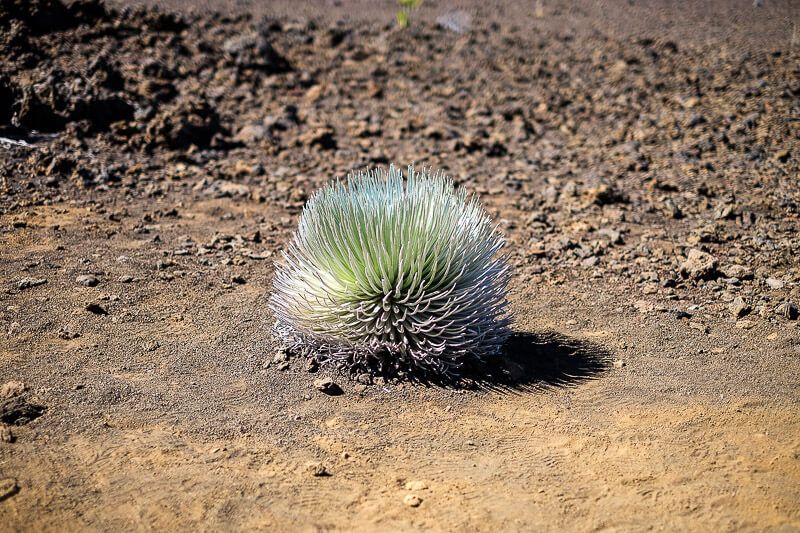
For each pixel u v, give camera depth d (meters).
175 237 6.53
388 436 3.92
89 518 3.23
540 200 7.70
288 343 4.71
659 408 4.21
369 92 11.05
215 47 11.73
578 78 11.90
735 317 5.30
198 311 5.21
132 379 4.30
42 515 3.23
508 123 10.18
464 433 3.97
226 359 4.58
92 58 9.66
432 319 4.26
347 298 4.40
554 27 14.87
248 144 9.05
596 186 7.88
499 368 4.58
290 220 7.06
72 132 8.28
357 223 4.32
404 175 8.26
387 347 4.40
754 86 10.82
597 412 4.18
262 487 3.47
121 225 6.68
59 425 3.84
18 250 5.97
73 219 6.68
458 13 15.45
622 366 4.66
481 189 7.97
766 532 3.26
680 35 14.18
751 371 4.59
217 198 7.54
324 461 3.69
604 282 5.91
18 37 9.47
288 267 4.71
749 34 14.10
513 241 6.69
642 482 3.59
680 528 3.28
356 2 16.25
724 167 8.43
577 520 3.32
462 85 11.57
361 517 3.31
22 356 4.46
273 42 12.66
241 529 3.21
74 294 5.31
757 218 7.05
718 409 4.19
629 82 11.58
